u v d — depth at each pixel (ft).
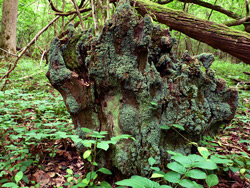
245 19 17.20
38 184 4.84
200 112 4.83
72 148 6.91
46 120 8.26
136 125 4.64
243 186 4.82
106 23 4.51
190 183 3.29
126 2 4.47
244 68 27.55
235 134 8.31
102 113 5.03
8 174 5.31
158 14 14.07
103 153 4.89
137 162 4.54
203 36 13.55
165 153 4.78
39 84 14.42
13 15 28.17
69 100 5.13
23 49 10.90
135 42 4.42
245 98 13.04
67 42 5.16
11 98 10.69
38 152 6.18
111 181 4.91
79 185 3.88
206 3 18.08
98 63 4.64
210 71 5.06
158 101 4.72
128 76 4.56
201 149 3.80
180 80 4.77
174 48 5.45
